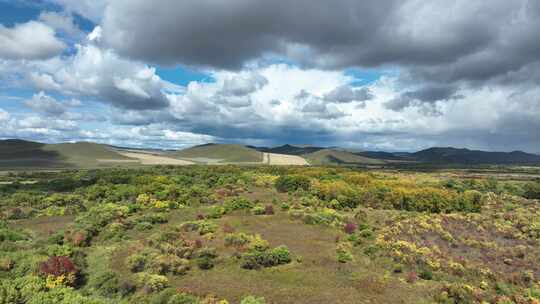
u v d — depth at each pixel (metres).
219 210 46.75
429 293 22.14
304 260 28.42
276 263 27.27
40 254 25.55
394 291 22.41
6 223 40.38
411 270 26.08
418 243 32.16
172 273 25.16
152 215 42.69
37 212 47.91
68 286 20.73
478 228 37.44
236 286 23.06
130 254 28.14
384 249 30.12
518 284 23.83
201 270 26.09
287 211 48.56
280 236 35.72
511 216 43.19
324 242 33.78
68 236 33.31
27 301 16.95
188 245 30.77
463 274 25.27
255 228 38.97
